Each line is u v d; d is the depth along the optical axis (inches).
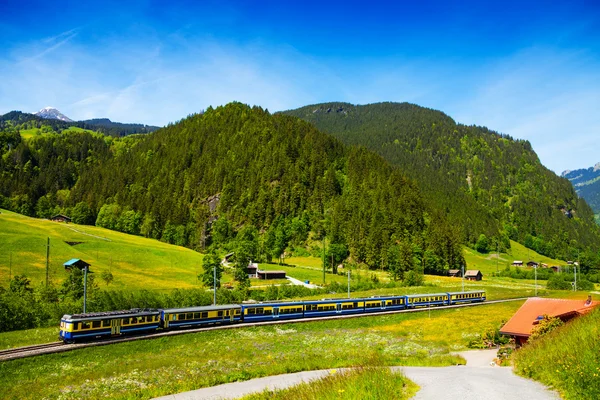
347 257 7854.3
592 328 1134.4
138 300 3302.2
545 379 931.3
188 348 2209.6
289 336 2581.2
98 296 3257.9
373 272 7027.6
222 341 2394.2
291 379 1392.7
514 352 1524.4
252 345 2293.3
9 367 1776.6
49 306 2984.7
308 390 911.7
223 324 2792.8
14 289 3555.6
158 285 4909.0
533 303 2005.4
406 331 2864.2
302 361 1728.6
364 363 1370.6
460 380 981.2
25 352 1924.2
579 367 851.4
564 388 824.3
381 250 7372.1
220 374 1589.6
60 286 4072.3
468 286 5546.3
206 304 3582.7
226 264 6840.6
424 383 954.7
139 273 5428.2
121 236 7790.4
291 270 6722.4
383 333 2768.2
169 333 2437.3
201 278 4658.0
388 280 6131.9
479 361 1761.8
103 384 1523.1
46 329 2588.6
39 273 4665.4
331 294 4586.6
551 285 5629.9
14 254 5142.7
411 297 3762.3
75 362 1902.1
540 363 1035.9
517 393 826.2
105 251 6097.4
